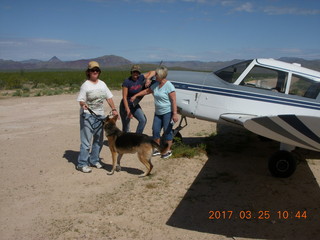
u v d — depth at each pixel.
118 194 4.52
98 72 5.12
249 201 4.38
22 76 31.39
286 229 3.67
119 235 3.50
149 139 5.05
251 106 5.89
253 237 3.49
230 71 6.16
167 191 4.62
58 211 4.03
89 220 3.80
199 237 3.47
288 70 5.72
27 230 3.60
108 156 6.29
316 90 5.61
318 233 3.59
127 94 6.00
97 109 5.27
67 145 6.96
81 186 4.80
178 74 6.60
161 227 3.67
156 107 5.62
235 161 6.05
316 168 5.81
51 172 5.36
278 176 5.25
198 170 5.50
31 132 8.14
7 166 5.63
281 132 3.77
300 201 4.42
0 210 4.05
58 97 15.45
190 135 8.13
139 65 5.81
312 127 3.48
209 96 6.17
